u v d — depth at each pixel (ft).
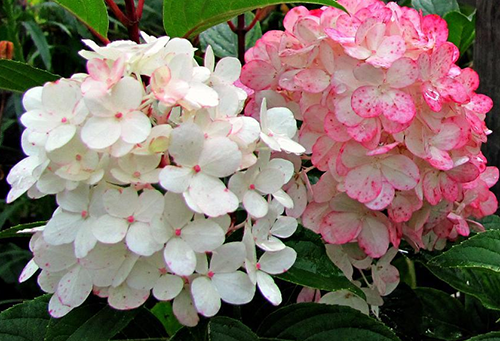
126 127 1.20
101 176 1.21
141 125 1.20
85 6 1.54
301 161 1.55
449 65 1.46
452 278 1.66
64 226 1.24
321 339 1.42
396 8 1.50
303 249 1.44
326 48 1.46
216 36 2.06
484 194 1.62
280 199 1.33
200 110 1.24
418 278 2.02
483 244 1.45
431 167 1.47
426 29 1.54
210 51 1.36
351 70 1.43
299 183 1.50
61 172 1.21
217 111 1.31
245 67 1.56
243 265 1.29
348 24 1.47
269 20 2.72
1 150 2.78
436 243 1.62
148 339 1.48
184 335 1.36
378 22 1.41
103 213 1.22
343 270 1.52
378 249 1.47
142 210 1.21
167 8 1.51
